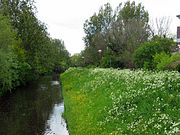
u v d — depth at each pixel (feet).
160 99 29.94
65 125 43.32
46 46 174.19
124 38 116.78
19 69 109.91
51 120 47.34
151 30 109.60
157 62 61.31
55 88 102.99
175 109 25.58
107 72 63.10
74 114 43.73
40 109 59.16
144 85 36.73
